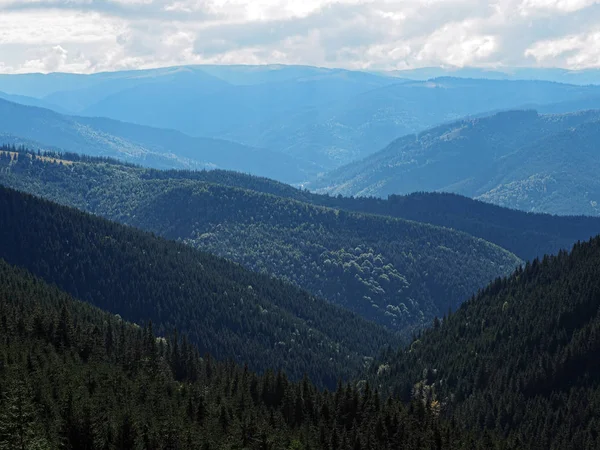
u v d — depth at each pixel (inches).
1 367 6314.0
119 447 5812.0
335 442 6948.8
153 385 7185.0
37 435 5270.7
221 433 6648.6
